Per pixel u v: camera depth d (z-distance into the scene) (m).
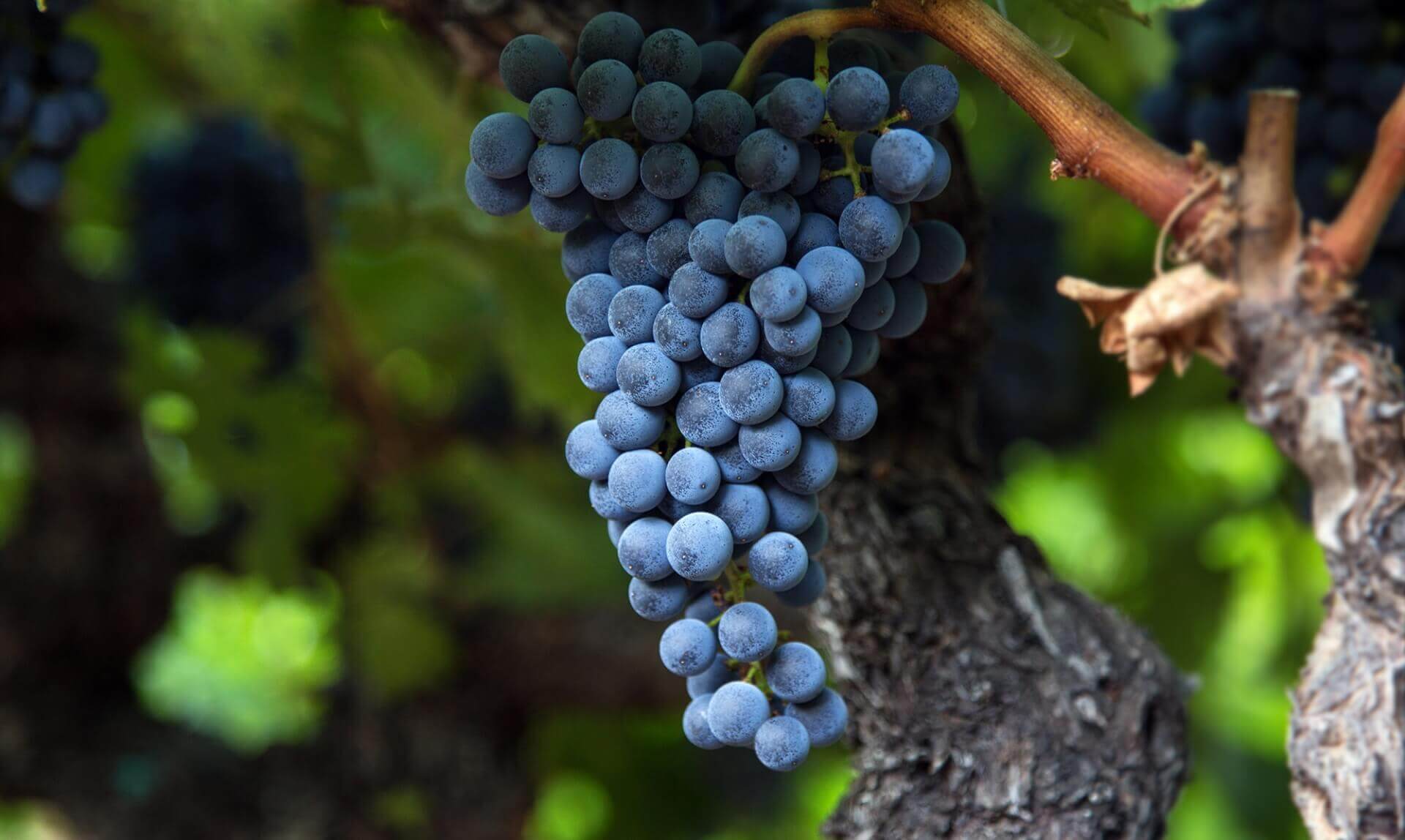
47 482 1.73
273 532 1.72
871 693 1.04
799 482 0.90
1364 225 1.00
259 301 1.47
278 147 1.43
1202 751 2.19
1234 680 2.09
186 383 1.66
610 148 0.89
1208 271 1.00
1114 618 1.05
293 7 1.30
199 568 1.87
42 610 1.73
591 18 1.03
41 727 1.75
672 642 0.90
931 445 1.08
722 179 0.90
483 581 1.72
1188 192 0.99
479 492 1.75
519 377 1.49
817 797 2.32
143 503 1.80
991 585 1.04
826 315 0.89
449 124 1.36
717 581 0.93
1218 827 2.23
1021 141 1.66
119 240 1.81
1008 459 1.90
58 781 1.76
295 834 1.73
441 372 1.80
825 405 0.89
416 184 1.42
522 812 1.80
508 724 1.80
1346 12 1.06
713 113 0.89
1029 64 0.95
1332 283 1.00
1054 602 1.04
